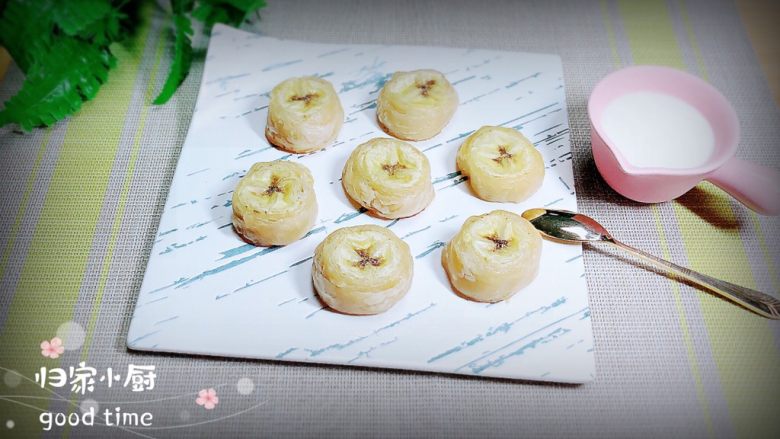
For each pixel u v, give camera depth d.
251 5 0.51
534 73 0.50
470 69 0.50
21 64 0.48
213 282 0.42
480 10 0.55
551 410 0.40
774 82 0.51
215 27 0.50
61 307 0.42
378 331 0.40
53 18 0.48
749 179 0.43
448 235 0.43
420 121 0.46
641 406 0.40
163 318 0.41
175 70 0.49
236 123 0.47
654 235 0.45
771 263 0.44
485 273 0.40
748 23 0.54
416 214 0.44
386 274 0.40
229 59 0.49
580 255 0.43
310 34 0.53
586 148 0.48
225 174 0.45
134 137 0.48
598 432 0.40
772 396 0.41
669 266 0.43
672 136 0.44
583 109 0.50
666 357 0.42
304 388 0.40
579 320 0.41
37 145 0.48
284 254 0.43
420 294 0.42
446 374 0.41
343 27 0.53
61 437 0.39
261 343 0.40
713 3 0.55
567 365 0.40
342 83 0.49
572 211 0.44
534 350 0.40
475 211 0.44
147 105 0.49
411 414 0.40
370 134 0.47
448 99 0.46
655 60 0.52
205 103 0.48
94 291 0.43
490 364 0.40
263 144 0.46
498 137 0.45
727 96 0.51
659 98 0.45
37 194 0.46
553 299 0.42
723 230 0.45
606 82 0.45
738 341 0.42
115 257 0.44
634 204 0.46
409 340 0.40
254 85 0.48
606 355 0.41
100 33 0.49
